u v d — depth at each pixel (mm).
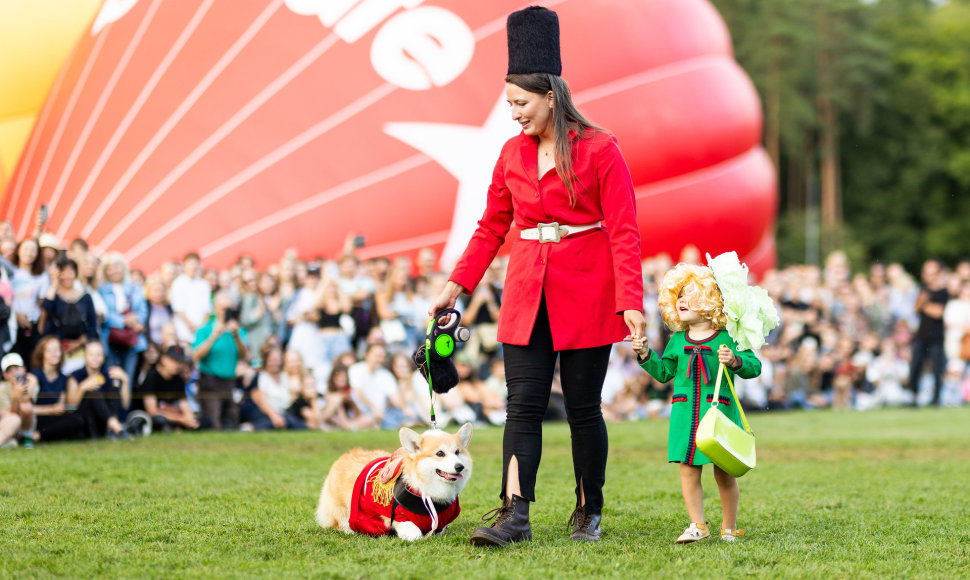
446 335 4512
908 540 4562
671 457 4523
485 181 14469
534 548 4137
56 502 5242
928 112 47906
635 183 16484
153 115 13773
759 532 4734
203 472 6641
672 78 16516
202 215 13453
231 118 13883
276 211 13703
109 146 13625
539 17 4332
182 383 9984
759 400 14750
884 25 51312
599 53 15891
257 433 9859
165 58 14094
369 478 4469
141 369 10008
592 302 4348
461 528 4727
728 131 17359
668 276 4652
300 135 13992
